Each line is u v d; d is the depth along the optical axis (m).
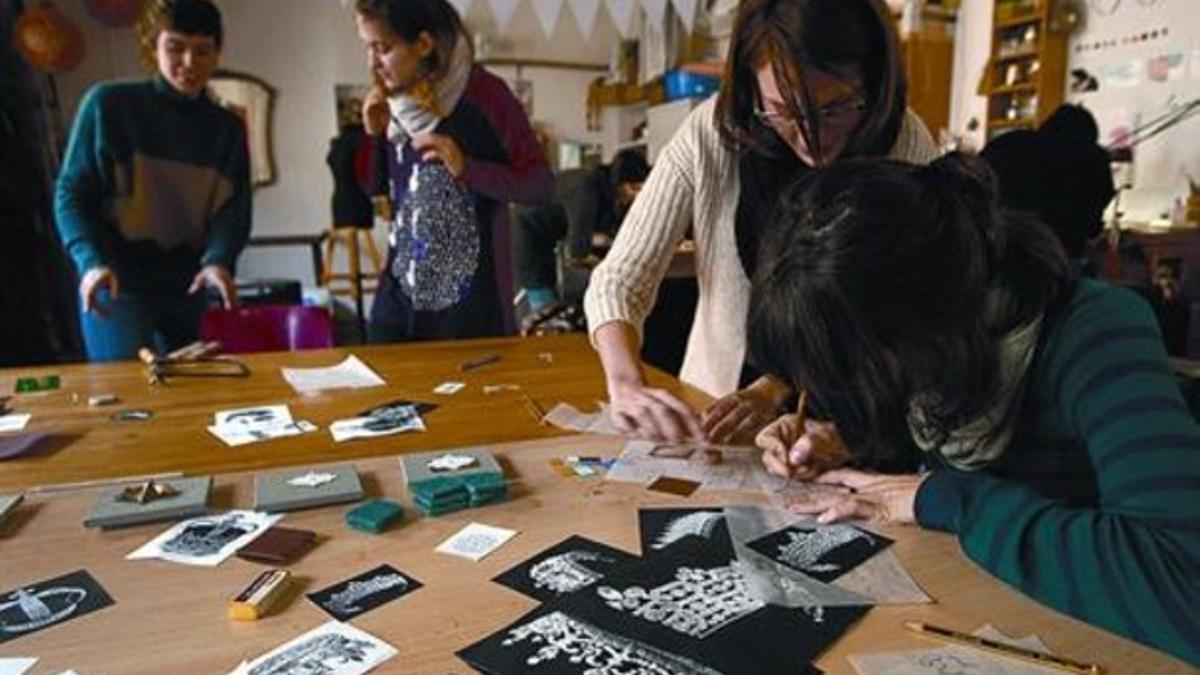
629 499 0.94
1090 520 0.65
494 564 0.78
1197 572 0.57
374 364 1.64
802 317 0.57
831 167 0.65
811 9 0.93
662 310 2.59
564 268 3.00
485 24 6.40
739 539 0.83
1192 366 1.51
